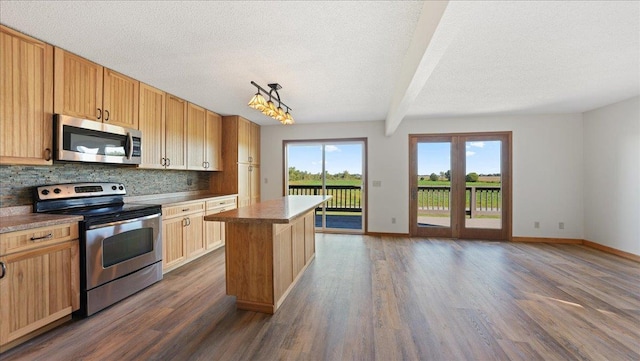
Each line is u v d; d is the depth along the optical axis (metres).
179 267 3.45
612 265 3.54
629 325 2.13
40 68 2.19
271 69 2.79
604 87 3.34
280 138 5.70
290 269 2.76
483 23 1.96
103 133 2.66
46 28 2.02
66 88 2.38
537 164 4.78
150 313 2.31
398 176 5.23
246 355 1.78
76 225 2.19
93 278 2.27
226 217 2.13
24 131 2.10
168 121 3.55
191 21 1.93
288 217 2.12
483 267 3.46
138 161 3.05
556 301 2.53
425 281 3.00
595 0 1.72
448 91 3.51
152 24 1.97
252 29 2.04
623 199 3.90
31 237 1.90
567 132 4.67
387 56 2.49
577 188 4.66
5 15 1.85
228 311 2.36
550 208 4.75
